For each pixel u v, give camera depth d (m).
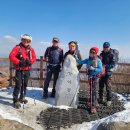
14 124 2.67
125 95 4.23
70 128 2.96
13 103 3.36
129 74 4.26
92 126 2.96
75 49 3.56
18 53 3.30
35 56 3.41
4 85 4.38
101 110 3.41
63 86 3.50
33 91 4.04
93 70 3.33
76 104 3.50
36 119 3.12
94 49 3.35
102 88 3.65
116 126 2.65
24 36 3.29
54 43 3.63
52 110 3.35
